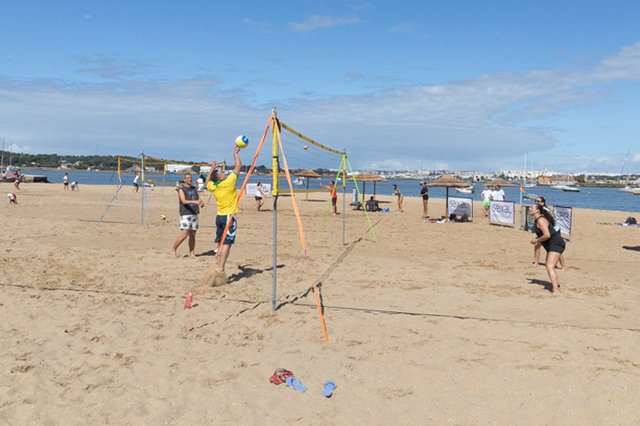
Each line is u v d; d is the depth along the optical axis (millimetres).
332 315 5559
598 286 7266
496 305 6129
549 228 6758
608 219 20875
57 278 7164
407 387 3812
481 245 11711
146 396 3600
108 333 4852
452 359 4336
